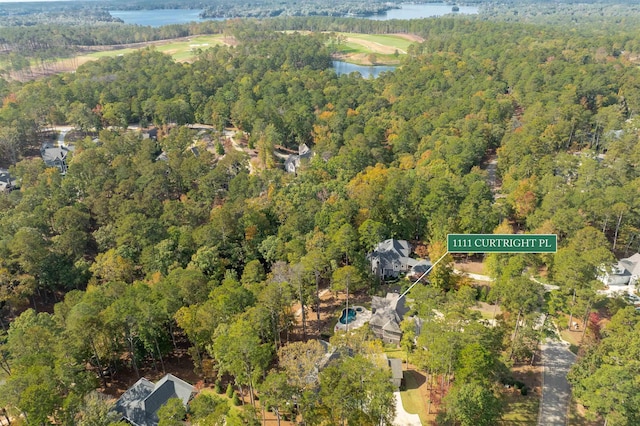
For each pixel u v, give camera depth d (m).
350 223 115.81
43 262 102.81
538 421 67.81
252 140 190.38
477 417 60.09
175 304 81.56
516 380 75.12
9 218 118.50
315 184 137.12
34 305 104.12
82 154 160.00
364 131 179.38
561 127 168.50
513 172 140.00
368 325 86.69
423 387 75.38
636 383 61.06
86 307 77.69
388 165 161.75
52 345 71.81
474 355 62.59
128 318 73.75
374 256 108.44
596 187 124.62
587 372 67.50
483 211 110.12
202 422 57.00
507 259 96.56
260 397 62.25
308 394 61.34
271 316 77.75
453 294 85.12
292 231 111.00
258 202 126.62
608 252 87.81
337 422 59.50
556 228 106.12
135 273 108.00
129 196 136.75
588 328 86.12
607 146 166.12
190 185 149.88
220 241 109.94
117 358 80.06
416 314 84.00
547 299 87.69
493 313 91.44
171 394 70.62
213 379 78.44
